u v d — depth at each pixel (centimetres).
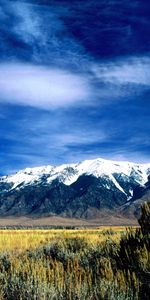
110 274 744
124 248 879
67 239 1278
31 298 649
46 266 878
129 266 771
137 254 785
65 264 933
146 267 727
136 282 691
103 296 632
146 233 893
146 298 679
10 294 680
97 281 710
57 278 720
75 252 1128
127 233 925
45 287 660
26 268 799
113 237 1161
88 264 896
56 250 1118
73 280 718
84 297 636
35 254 1086
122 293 647
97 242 1161
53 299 646
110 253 946
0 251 1187
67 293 648
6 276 763
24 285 684
